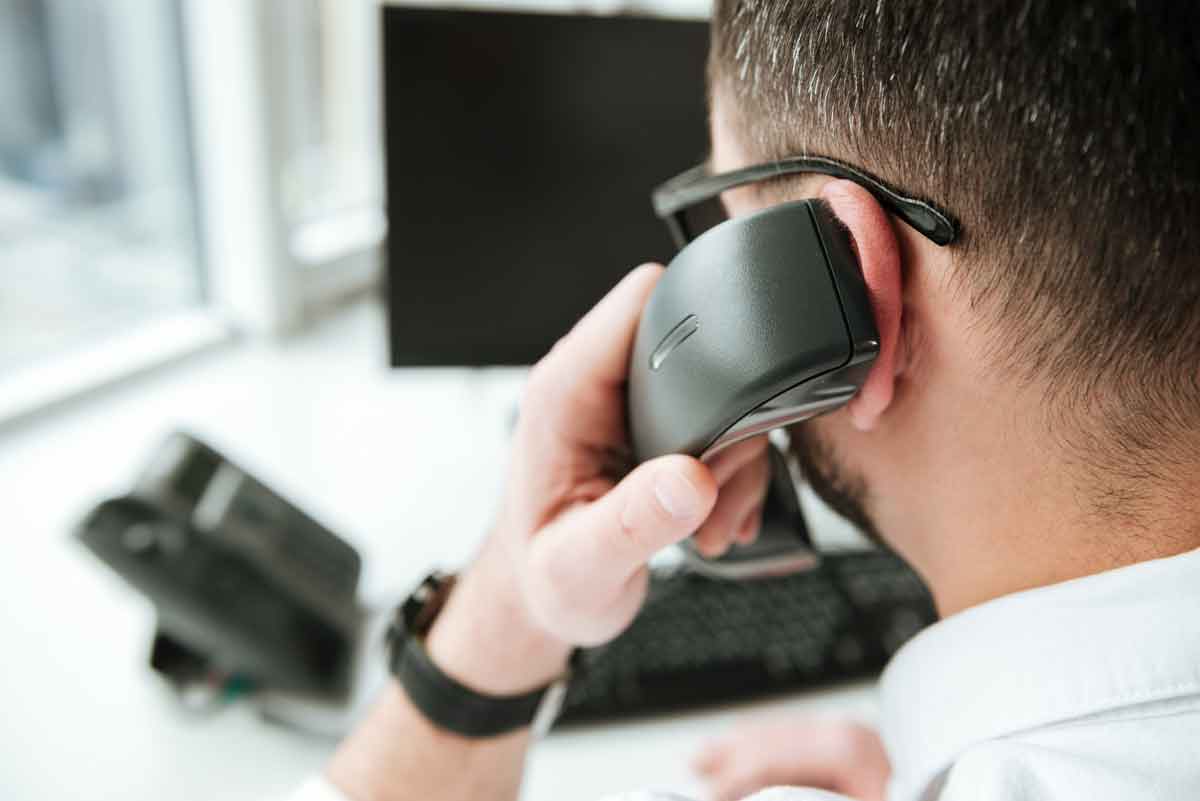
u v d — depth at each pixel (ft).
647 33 2.95
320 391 3.79
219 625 2.43
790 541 2.08
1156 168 1.05
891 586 2.79
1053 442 1.22
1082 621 1.24
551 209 3.08
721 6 1.46
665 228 3.16
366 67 4.25
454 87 2.92
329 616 2.62
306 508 3.14
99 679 2.59
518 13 2.88
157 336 4.00
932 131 1.16
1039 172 1.10
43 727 2.45
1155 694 1.18
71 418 3.56
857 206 1.25
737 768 2.35
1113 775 1.16
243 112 3.72
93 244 4.91
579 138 3.02
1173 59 1.02
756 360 1.27
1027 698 1.26
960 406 1.28
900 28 1.16
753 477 1.94
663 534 1.57
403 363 3.19
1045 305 1.15
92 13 4.88
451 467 3.41
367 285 4.48
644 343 1.50
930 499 1.39
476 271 3.11
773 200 1.44
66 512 3.14
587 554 1.68
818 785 2.33
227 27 3.60
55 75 6.17
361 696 2.59
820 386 1.28
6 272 4.55
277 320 4.09
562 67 2.95
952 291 1.21
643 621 2.63
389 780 2.02
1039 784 1.20
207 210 4.00
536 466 1.83
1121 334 1.12
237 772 2.38
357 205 4.46
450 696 1.98
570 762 2.37
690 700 2.49
